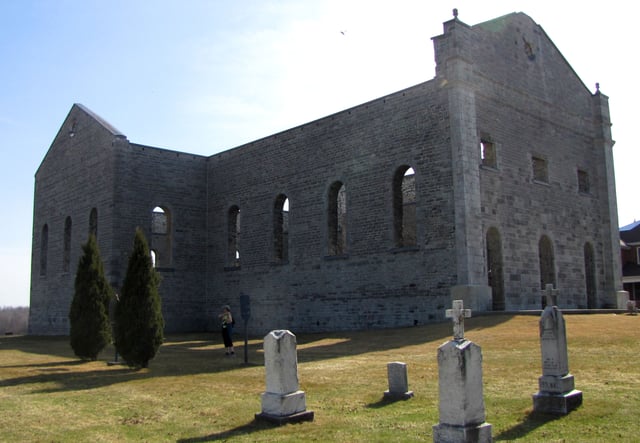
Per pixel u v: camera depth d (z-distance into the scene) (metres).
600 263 37.16
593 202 37.47
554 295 11.24
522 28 34.12
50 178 47.47
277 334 10.99
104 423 11.09
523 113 32.91
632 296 52.28
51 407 12.54
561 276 33.69
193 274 41.41
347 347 23.33
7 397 13.74
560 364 10.96
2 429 10.71
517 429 9.77
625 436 9.18
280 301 36.31
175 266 40.72
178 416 11.52
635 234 57.12
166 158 41.19
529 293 30.97
